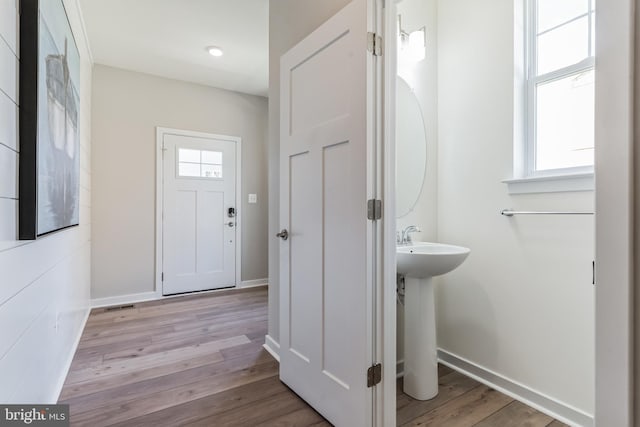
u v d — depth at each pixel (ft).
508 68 6.00
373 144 4.45
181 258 12.39
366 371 4.41
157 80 11.91
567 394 5.17
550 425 5.07
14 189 3.51
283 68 6.14
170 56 10.48
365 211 4.39
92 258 10.75
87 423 4.96
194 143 12.62
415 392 5.77
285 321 6.09
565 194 5.20
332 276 4.96
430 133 7.23
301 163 5.64
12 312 3.47
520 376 5.77
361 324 4.45
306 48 5.49
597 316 2.16
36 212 3.72
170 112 12.14
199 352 7.50
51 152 4.49
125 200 11.32
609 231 2.10
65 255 6.30
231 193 13.44
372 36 4.41
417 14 7.01
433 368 5.83
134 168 11.48
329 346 5.03
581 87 5.33
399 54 6.75
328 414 5.03
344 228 4.72
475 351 6.51
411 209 6.95
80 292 8.38
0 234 3.16
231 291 12.98
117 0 7.68
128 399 5.61
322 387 5.15
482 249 6.42
